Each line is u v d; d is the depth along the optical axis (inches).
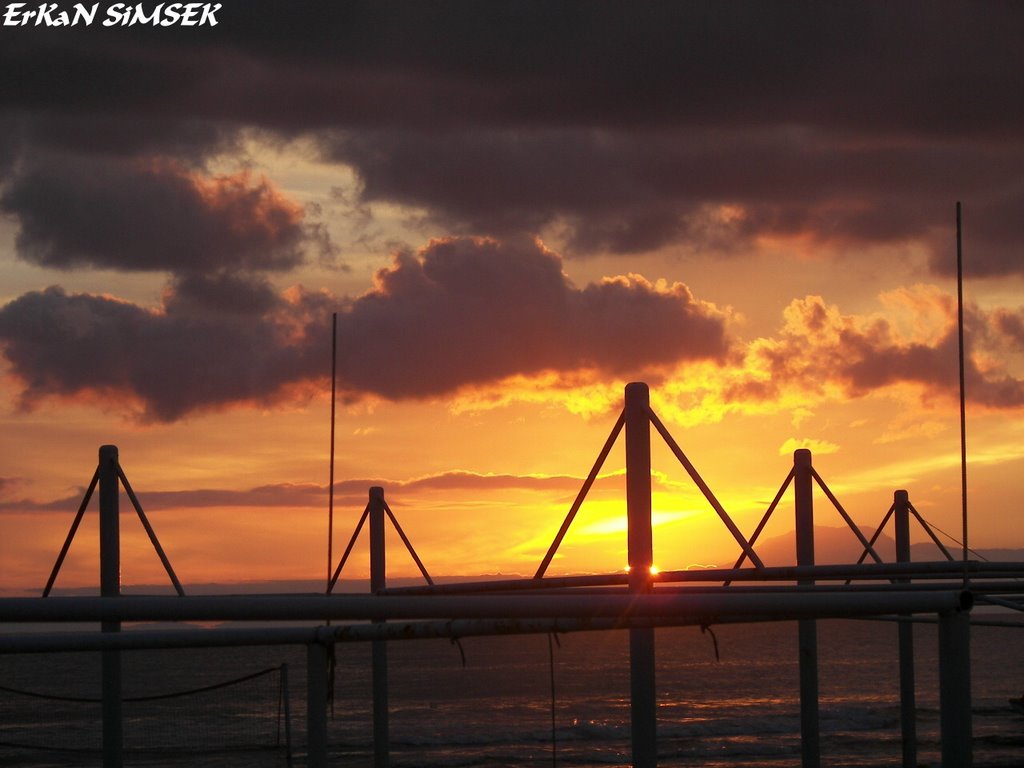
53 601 248.1
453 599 269.4
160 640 332.8
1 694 2773.1
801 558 631.2
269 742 1546.5
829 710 2103.8
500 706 2341.3
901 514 745.6
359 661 3769.7
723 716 2118.6
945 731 285.3
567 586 451.8
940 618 288.7
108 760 479.8
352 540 624.7
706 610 281.3
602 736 1823.3
